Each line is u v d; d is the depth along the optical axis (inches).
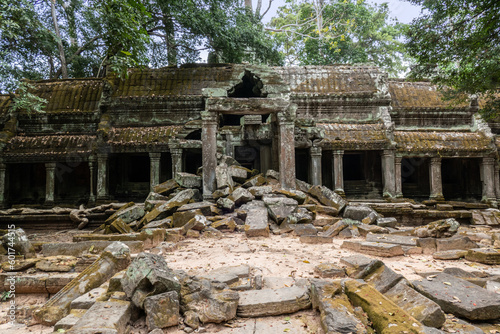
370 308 146.9
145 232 319.6
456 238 293.7
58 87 808.3
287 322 159.9
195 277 193.6
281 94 522.0
